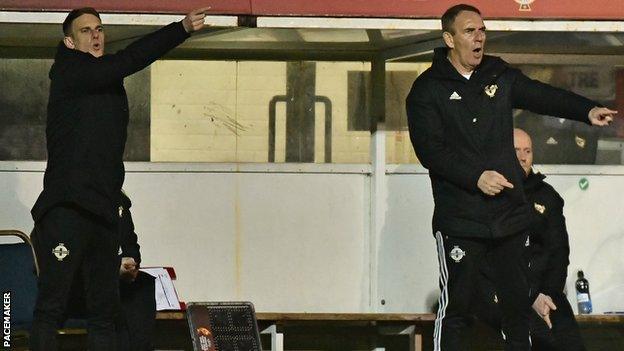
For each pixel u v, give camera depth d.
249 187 30.38
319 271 30.52
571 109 22.06
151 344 26.03
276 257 30.41
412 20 26.27
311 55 30.59
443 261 22.52
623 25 26.59
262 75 30.56
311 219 30.53
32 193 29.88
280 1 26.02
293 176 30.50
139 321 25.86
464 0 26.38
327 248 30.56
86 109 22.48
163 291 28.06
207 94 30.45
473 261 22.38
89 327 23.31
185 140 30.38
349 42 29.59
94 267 23.11
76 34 23.14
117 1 25.88
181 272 30.17
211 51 30.41
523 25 26.47
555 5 26.50
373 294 30.53
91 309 23.28
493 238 22.22
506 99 22.45
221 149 30.45
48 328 22.44
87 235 22.67
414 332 28.05
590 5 26.55
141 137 30.28
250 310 26.11
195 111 30.41
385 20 26.22
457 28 22.47
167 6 25.95
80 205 22.34
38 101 30.00
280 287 30.39
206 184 30.30
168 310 27.92
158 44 22.19
